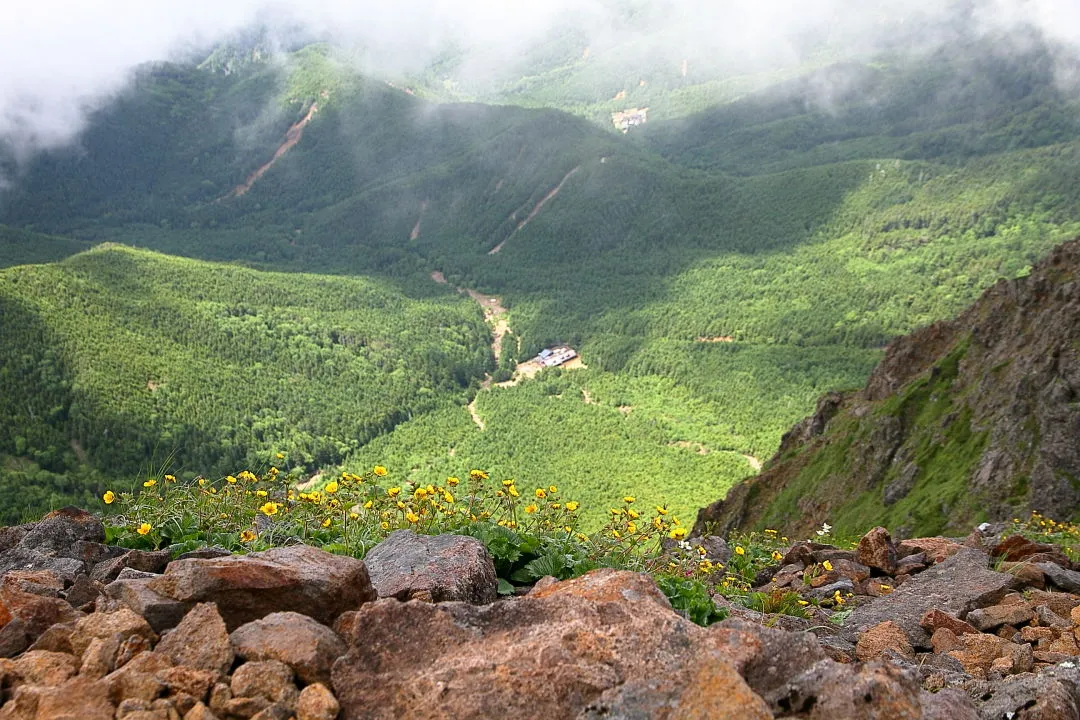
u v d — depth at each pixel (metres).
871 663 4.27
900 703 3.96
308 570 5.49
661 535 9.22
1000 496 50.00
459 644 4.66
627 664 4.39
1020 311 62.22
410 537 7.46
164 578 5.33
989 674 7.27
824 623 9.25
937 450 59.84
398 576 6.54
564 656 4.35
